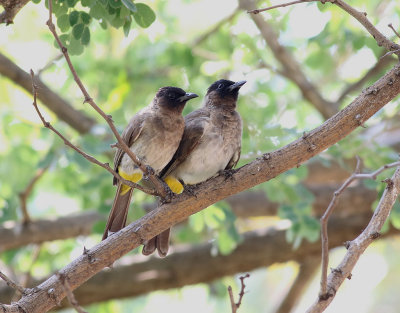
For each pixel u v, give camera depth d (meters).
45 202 14.79
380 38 6.68
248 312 18.88
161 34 12.67
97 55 13.90
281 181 10.79
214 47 14.11
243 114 12.93
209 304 15.10
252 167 7.01
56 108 12.38
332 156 11.08
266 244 12.66
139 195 12.22
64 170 12.75
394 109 11.66
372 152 10.57
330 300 5.59
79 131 12.55
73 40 7.66
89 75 13.53
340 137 6.80
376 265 17.70
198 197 6.99
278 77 14.71
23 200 11.74
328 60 13.95
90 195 12.95
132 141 9.17
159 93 9.37
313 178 14.32
